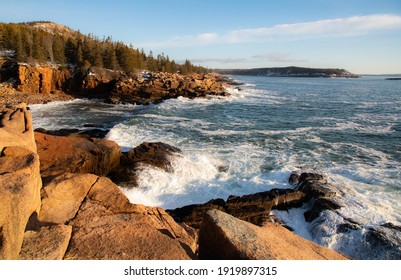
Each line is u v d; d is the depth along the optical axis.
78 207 6.71
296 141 21.89
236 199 11.49
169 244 5.14
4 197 4.28
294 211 11.61
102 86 54.38
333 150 19.47
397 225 9.77
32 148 8.78
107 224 5.77
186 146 19.81
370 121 30.61
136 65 82.12
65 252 4.64
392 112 37.06
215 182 14.00
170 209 11.47
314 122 30.03
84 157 13.18
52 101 44.81
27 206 4.82
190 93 51.75
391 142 21.77
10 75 52.47
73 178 7.80
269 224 6.61
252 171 15.25
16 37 65.44
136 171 14.35
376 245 8.98
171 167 14.88
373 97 57.97
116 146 15.34
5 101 40.34
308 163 16.53
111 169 14.66
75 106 41.34
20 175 5.30
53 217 6.14
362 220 10.19
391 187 13.11
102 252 4.74
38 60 56.00
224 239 4.72
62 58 62.84
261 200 11.49
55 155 13.09
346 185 13.13
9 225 4.17
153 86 52.38
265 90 76.56
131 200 12.27
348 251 9.25
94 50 65.62
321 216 10.58
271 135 23.81
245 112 36.44
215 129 25.84
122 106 42.94
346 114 35.44
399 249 8.60
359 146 20.58
